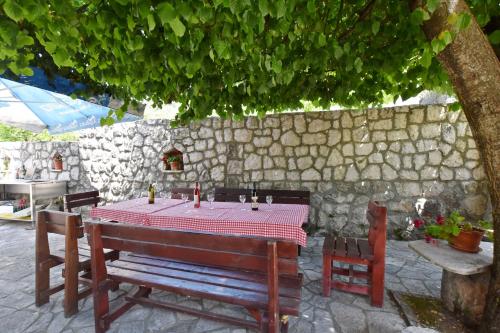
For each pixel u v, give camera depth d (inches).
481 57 56.0
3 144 221.6
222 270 73.9
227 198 154.7
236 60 77.2
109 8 59.4
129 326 73.0
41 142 212.8
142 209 100.3
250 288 63.8
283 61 84.1
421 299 85.1
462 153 136.0
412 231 142.8
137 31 68.6
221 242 58.2
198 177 175.8
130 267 76.3
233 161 169.2
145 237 64.6
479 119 59.2
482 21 65.0
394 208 145.4
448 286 78.7
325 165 154.5
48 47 59.6
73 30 58.5
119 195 195.0
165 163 185.0
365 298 87.2
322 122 154.5
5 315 77.9
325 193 154.6
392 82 108.6
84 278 80.8
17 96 107.2
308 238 152.4
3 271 108.1
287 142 160.1
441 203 138.9
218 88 102.3
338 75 99.7
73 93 96.3
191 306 83.9
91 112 129.7
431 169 140.3
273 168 162.4
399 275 103.2
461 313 73.7
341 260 86.0
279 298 60.7
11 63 63.1
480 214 133.0
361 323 73.9
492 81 56.3
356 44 87.0
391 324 73.2
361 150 149.4
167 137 181.6
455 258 72.2
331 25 86.6
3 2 48.1
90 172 202.7
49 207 200.2
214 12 59.9
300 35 79.8
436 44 53.2
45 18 55.4
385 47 86.7
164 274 71.6
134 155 190.1
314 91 120.2
